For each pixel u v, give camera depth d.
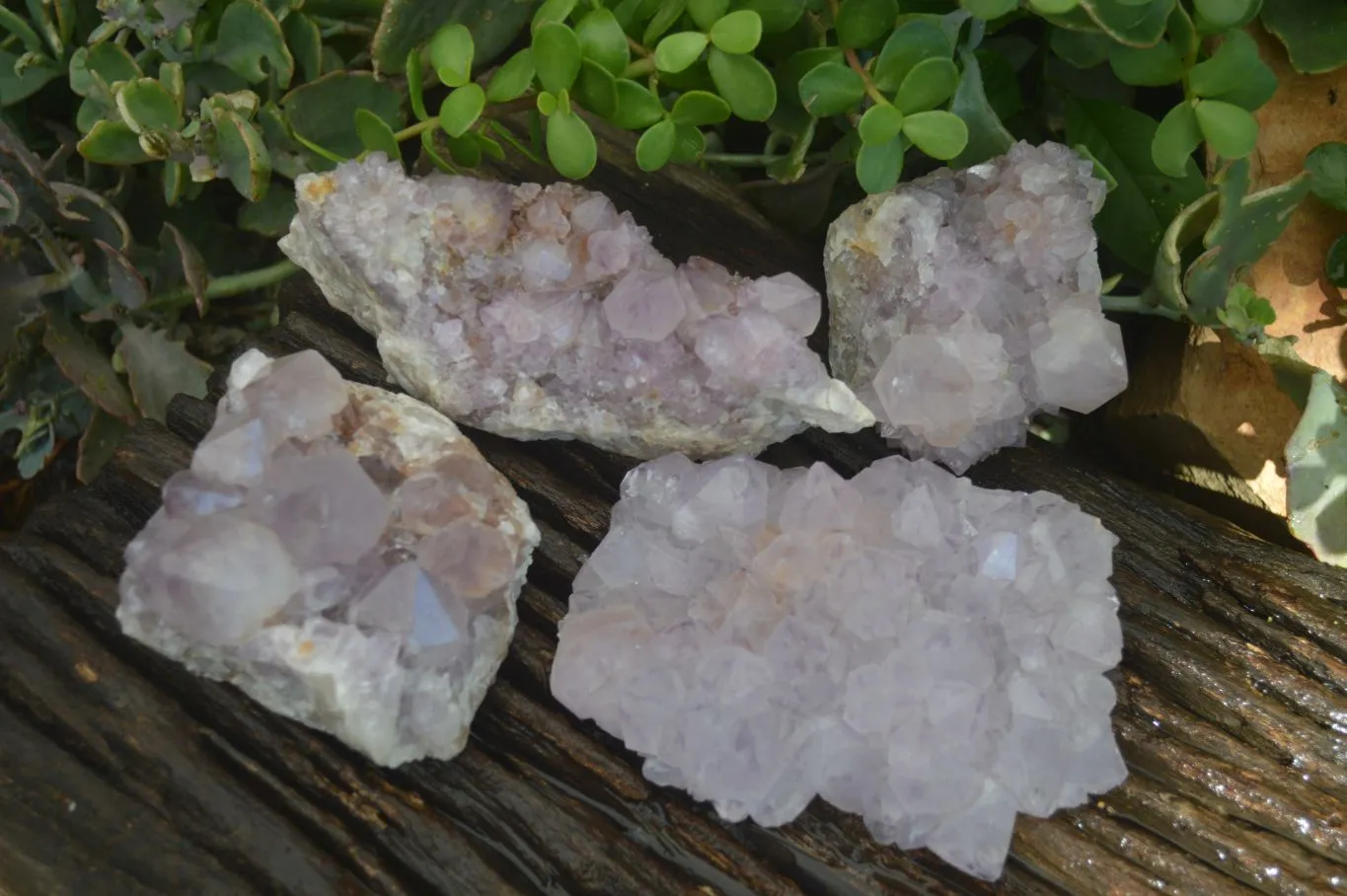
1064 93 0.47
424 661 0.37
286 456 0.37
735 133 0.51
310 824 0.37
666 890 0.38
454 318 0.41
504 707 0.39
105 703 0.38
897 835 0.38
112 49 0.44
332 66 0.47
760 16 0.40
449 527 0.37
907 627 0.38
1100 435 0.49
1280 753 0.40
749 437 0.42
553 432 0.42
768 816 0.38
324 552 0.37
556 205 0.40
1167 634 0.42
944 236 0.42
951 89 0.40
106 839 0.37
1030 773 0.38
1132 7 0.39
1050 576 0.40
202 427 0.42
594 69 0.39
